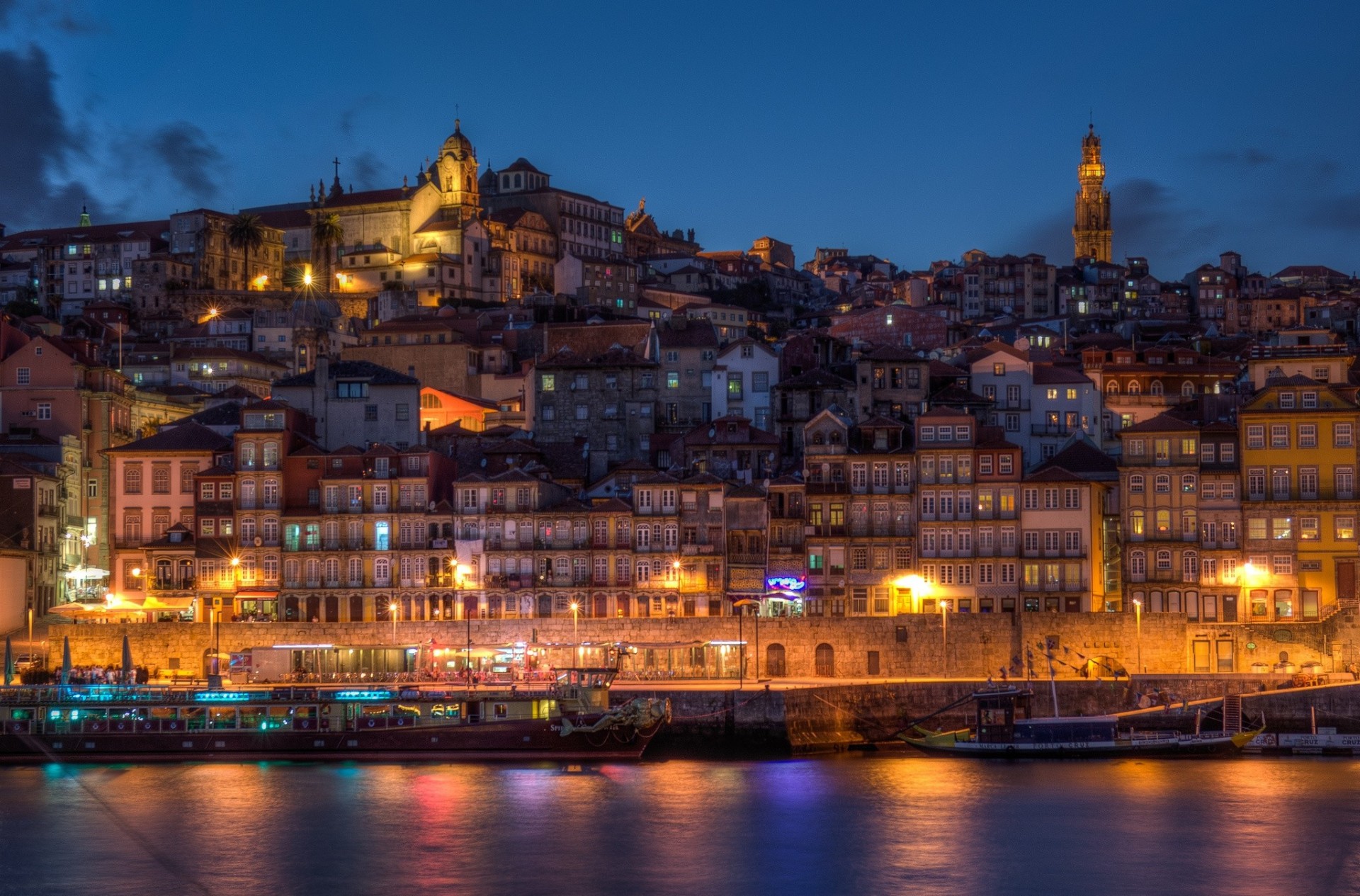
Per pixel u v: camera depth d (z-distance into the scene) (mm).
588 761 169625
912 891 126250
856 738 177875
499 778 162250
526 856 134750
